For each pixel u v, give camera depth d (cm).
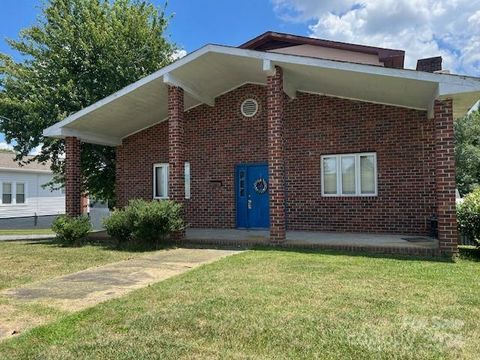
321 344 387
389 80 937
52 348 384
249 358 359
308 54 1538
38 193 2773
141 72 1841
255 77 1282
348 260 803
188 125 1430
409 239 1031
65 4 1825
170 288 598
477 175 3061
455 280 629
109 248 1077
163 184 1482
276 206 1005
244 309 491
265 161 1327
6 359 362
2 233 2033
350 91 1157
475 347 378
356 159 1216
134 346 387
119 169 1545
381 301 519
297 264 765
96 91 1730
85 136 1354
